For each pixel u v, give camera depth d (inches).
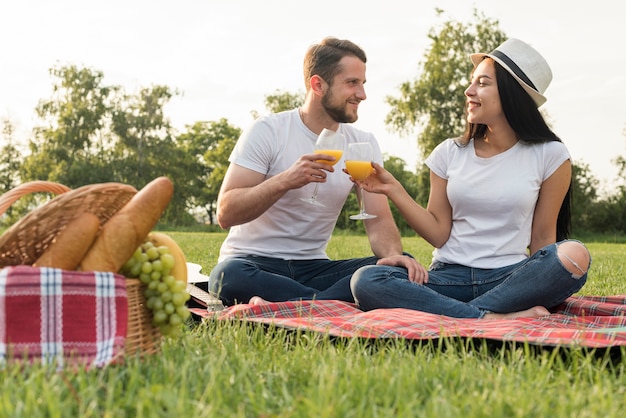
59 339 71.7
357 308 125.0
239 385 66.0
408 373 69.9
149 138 1742.1
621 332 84.7
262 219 138.1
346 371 69.2
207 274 248.5
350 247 506.9
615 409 59.7
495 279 125.3
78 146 1684.3
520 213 128.7
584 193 1396.4
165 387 63.0
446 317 107.2
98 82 1716.3
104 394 63.6
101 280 73.5
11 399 58.9
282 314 113.4
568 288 117.4
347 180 139.9
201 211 2021.4
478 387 68.2
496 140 131.8
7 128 1700.3
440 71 1336.1
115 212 84.9
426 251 478.9
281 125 139.3
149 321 80.8
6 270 71.4
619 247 731.4
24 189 84.9
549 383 71.6
